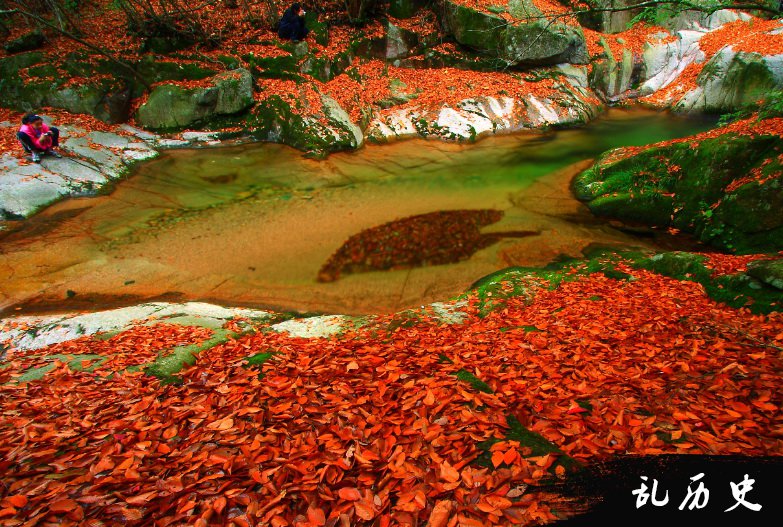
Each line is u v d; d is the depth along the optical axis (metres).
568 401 3.15
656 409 2.97
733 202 8.21
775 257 5.79
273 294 7.28
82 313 6.60
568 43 16.67
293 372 3.78
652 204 9.37
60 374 4.17
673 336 4.33
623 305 5.46
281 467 2.45
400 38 17.14
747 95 15.57
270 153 12.88
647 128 15.77
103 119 12.99
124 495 2.30
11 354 5.22
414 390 3.25
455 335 5.06
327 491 2.26
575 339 4.43
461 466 2.36
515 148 13.98
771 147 8.34
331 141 12.98
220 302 7.06
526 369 3.80
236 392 3.45
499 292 6.50
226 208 10.16
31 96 12.66
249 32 15.48
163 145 12.86
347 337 5.34
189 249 8.58
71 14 14.71
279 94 13.83
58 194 9.82
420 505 2.13
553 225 9.39
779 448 2.49
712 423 2.74
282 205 10.34
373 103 15.16
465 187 11.37
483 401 3.06
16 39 13.36
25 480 2.43
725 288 5.61
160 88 13.27
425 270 7.86
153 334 5.38
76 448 2.80
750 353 3.77
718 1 5.91
